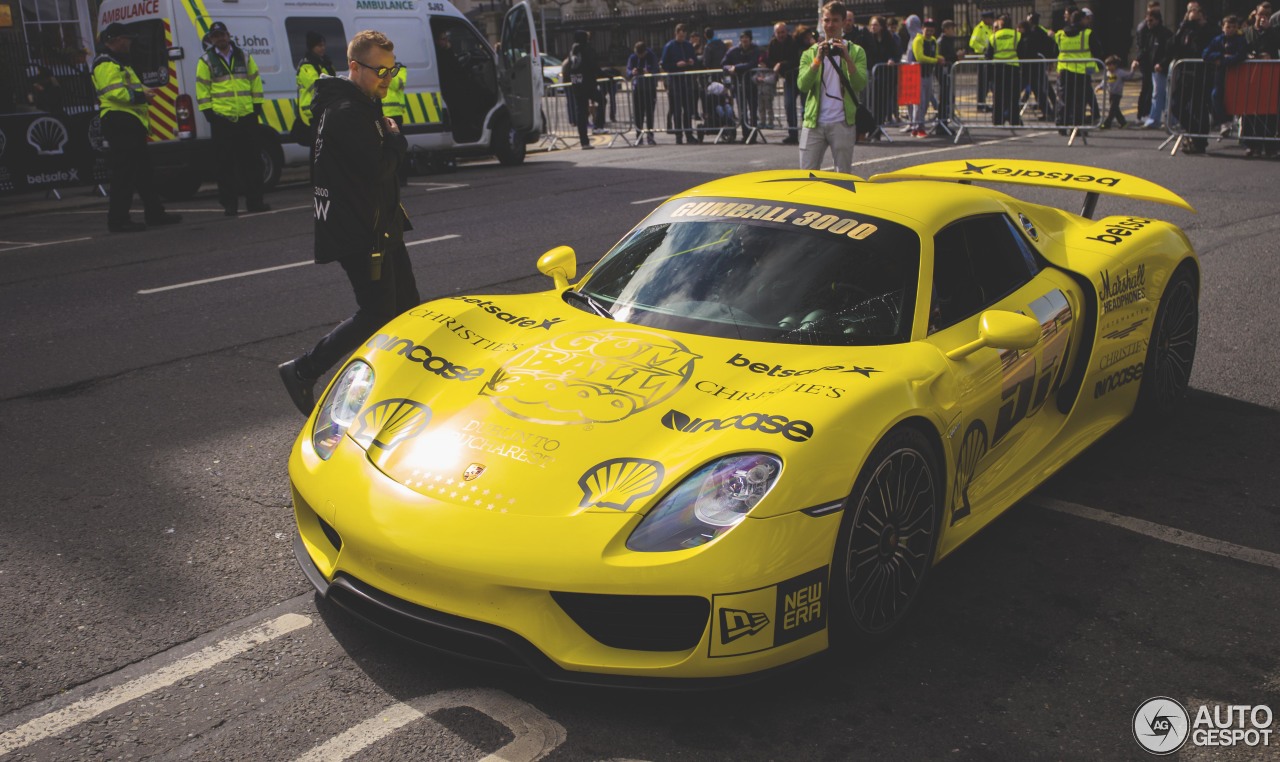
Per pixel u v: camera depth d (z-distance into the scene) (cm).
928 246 375
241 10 1342
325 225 466
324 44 1359
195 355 623
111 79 1059
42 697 291
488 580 271
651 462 285
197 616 333
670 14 4500
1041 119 1730
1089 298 430
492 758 263
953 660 306
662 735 272
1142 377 474
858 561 294
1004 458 393
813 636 284
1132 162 1345
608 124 2297
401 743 269
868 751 266
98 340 662
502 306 392
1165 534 386
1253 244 862
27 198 1423
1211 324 650
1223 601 339
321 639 318
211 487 433
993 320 343
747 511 270
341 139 461
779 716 280
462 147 1566
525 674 296
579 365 335
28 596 346
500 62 1694
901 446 304
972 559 368
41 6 1675
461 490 288
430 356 353
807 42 1706
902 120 1811
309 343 643
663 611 270
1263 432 485
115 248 988
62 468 457
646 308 372
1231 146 1509
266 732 274
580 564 266
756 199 414
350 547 297
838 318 349
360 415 333
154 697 290
